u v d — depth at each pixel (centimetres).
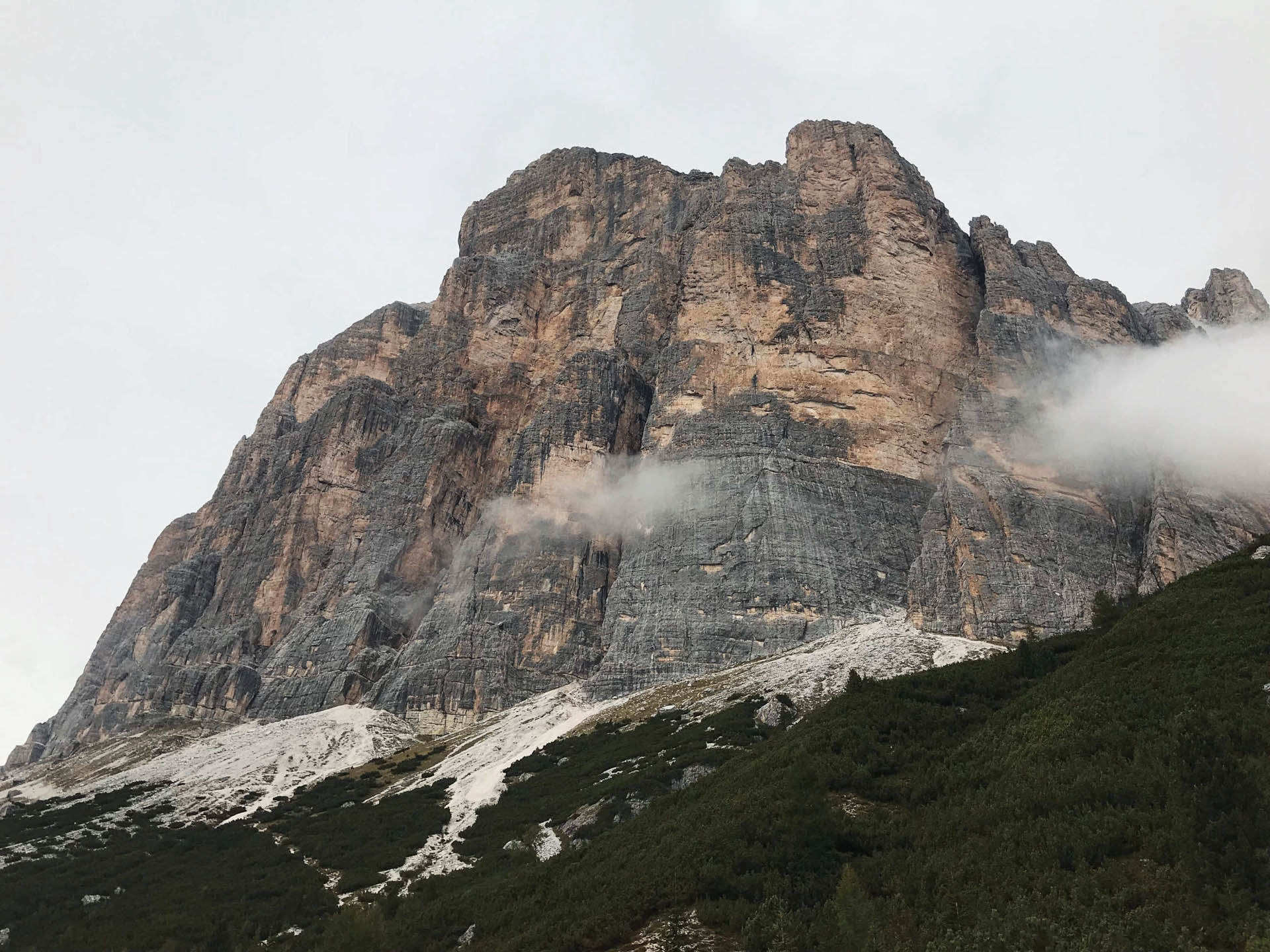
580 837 6059
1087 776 3494
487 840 6631
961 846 3372
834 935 2888
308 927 5334
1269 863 2489
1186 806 2791
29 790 11956
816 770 4403
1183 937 2380
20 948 5438
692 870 3709
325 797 9231
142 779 10475
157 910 5903
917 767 4534
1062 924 2616
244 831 8150
